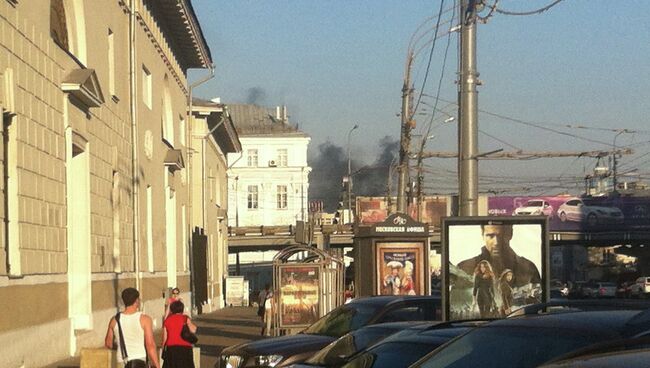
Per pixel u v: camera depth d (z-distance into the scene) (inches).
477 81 792.3
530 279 690.8
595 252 4781.0
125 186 1214.3
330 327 633.0
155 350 508.1
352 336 506.9
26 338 757.9
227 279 2743.6
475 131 791.1
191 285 1915.6
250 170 4658.0
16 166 741.9
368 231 1133.7
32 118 786.2
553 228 3203.7
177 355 647.1
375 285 1122.7
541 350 288.2
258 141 4662.9
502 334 306.0
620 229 3196.4
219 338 1301.7
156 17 1503.4
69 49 966.4
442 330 431.2
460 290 689.0
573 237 3213.6
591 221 3206.2
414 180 2610.7
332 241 3011.8
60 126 877.8
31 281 776.9
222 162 2805.1
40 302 805.9
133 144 1251.2
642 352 177.9
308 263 1010.1
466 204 789.2
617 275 4244.6
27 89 770.8
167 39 1635.1
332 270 1051.9
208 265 2278.5
